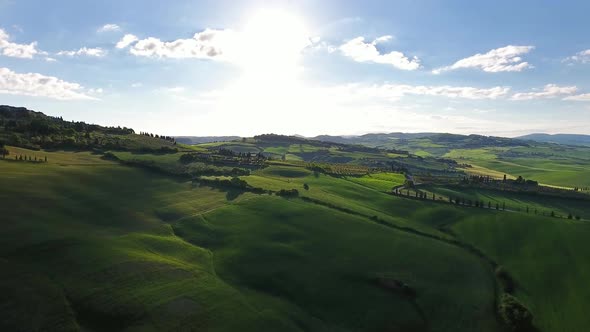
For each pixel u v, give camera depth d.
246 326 63.81
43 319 58.91
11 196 100.00
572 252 103.94
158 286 71.50
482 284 88.50
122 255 80.62
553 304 82.88
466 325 73.06
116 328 60.06
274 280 80.62
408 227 121.31
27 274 68.50
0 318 57.47
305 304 74.12
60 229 88.69
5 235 80.00
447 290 83.62
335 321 70.25
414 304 77.75
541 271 96.00
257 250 93.44
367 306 75.19
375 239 106.81
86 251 79.56
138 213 111.44
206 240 98.94
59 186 116.50
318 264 89.25
